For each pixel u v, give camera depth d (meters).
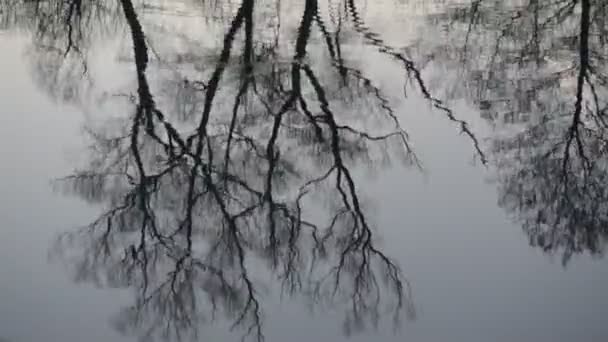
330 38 8.85
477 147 6.71
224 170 6.31
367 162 6.41
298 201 5.91
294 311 4.67
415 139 6.84
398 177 6.19
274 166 6.39
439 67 8.26
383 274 5.00
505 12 9.73
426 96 7.66
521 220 5.61
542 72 8.22
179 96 7.48
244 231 5.52
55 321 4.43
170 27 9.05
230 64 8.14
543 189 6.04
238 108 7.32
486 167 6.36
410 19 9.48
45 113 7.01
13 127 6.73
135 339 4.36
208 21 9.22
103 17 9.34
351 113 7.28
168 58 8.27
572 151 6.64
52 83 7.63
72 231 5.34
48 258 5.03
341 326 4.54
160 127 6.93
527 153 6.60
